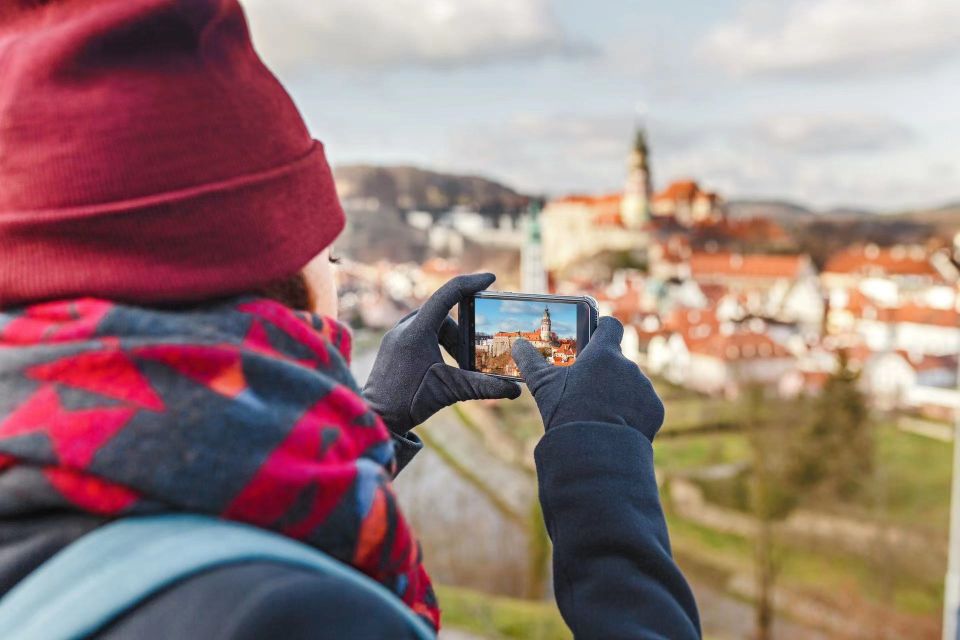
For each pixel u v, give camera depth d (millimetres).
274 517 492
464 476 31469
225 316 545
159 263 526
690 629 670
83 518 485
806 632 34594
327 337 629
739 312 87562
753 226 108438
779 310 88938
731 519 40188
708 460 44219
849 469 41750
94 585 441
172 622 425
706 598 36250
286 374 527
